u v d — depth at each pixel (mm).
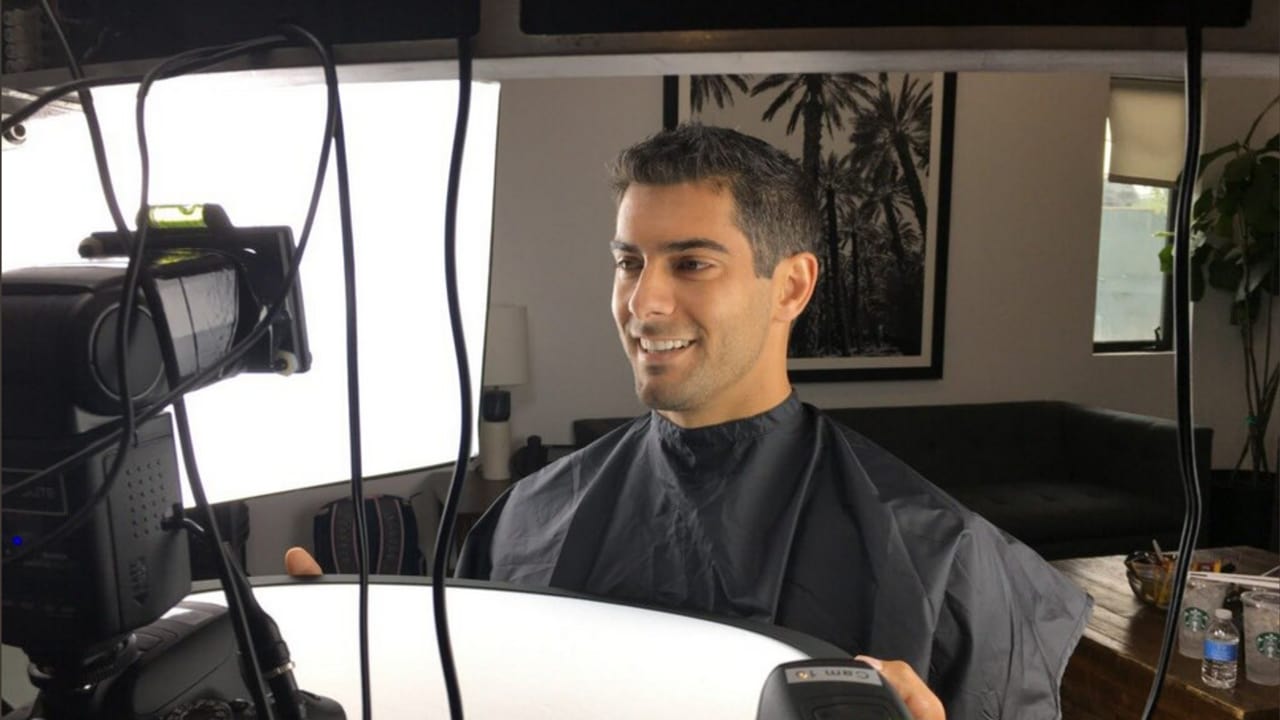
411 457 706
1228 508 4320
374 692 568
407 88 677
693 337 961
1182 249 413
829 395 4207
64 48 424
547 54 430
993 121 4277
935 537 975
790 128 4020
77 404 402
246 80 488
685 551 1015
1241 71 455
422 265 702
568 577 1059
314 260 654
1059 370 4508
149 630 543
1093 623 2232
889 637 938
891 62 446
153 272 428
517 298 3846
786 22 414
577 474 1136
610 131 3871
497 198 3785
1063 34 419
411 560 3248
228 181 616
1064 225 4422
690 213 936
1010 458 4164
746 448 1025
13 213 511
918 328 4250
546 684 580
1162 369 4652
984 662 981
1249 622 1964
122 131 563
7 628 457
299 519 3471
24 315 397
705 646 636
